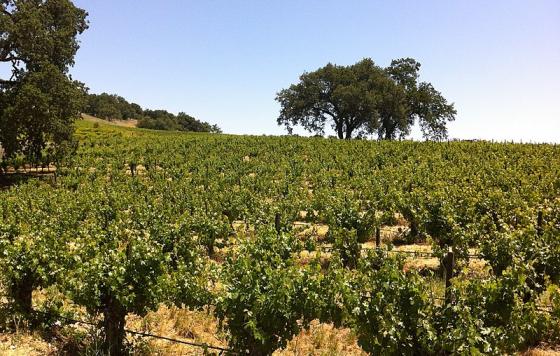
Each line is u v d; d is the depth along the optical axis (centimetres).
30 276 923
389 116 7256
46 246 986
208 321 1019
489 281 739
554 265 986
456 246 1281
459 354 633
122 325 842
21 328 879
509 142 4478
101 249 950
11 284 916
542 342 867
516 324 703
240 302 763
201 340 927
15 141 3241
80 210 2042
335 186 2711
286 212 1928
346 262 1400
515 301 721
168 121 14900
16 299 916
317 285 808
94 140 5566
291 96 7288
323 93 7300
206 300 938
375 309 705
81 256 949
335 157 4009
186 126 16775
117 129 7669
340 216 1634
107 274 830
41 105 3105
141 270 841
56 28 3638
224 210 2067
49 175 3766
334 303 814
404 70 7556
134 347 845
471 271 1239
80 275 821
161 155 4338
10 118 3102
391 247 1088
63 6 3616
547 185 2220
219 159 4003
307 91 7094
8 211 1922
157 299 849
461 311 666
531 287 946
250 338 761
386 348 682
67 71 3694
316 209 1981
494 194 1817
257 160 3991
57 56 3531
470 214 1549
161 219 1652
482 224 1428
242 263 859
